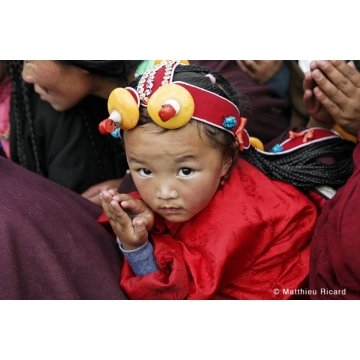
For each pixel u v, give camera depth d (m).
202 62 1.42
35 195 0.97
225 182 1.06
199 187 0.95
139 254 1.01
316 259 0.98
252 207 1.03
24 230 0.87
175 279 0.98
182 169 0.94
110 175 1.57
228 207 1.03
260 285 1.05
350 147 1.22
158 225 1.09
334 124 1.32
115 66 1.30
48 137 1.52
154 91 0.93
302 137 1.23
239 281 1.06
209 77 0.97
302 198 1.07
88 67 1.29
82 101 1.49
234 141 1.01
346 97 1.14
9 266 0.83
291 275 1.06
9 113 1.55
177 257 1.00
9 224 0.86
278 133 1.46
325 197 1.12
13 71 1.49
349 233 0.87
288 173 1.11
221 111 0.95
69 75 1.32
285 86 1.58
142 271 1.02
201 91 0.93
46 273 0.87
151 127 0.91
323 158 1.17
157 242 1.03
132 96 0.92
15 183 0.99
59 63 1.29
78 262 0.94
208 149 0.94
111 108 0.92
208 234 1.02
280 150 1.19
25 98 1.50
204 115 0.92
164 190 0.94
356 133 1.21
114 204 0.97
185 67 0.98
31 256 0.87
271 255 1.04
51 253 0.88
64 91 1.34
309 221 1.07
